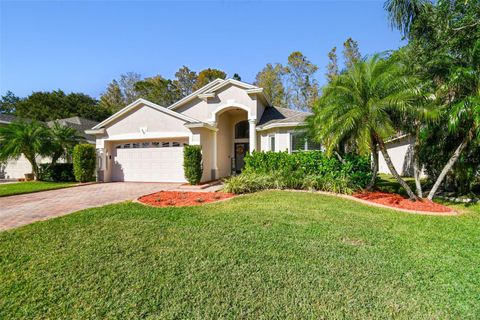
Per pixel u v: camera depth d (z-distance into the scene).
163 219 6.97
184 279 3.86
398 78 8.35
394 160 22.20
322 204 8.74
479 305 3.27
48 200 10.27
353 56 33.03
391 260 4.50
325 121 9.44
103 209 8.17
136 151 16.75
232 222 6.67
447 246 5.19
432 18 10.35
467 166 10.37
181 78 49.66
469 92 8.60
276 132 16.83
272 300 3.37
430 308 3.22
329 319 3.03
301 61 38.56
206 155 16.14
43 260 4.48
